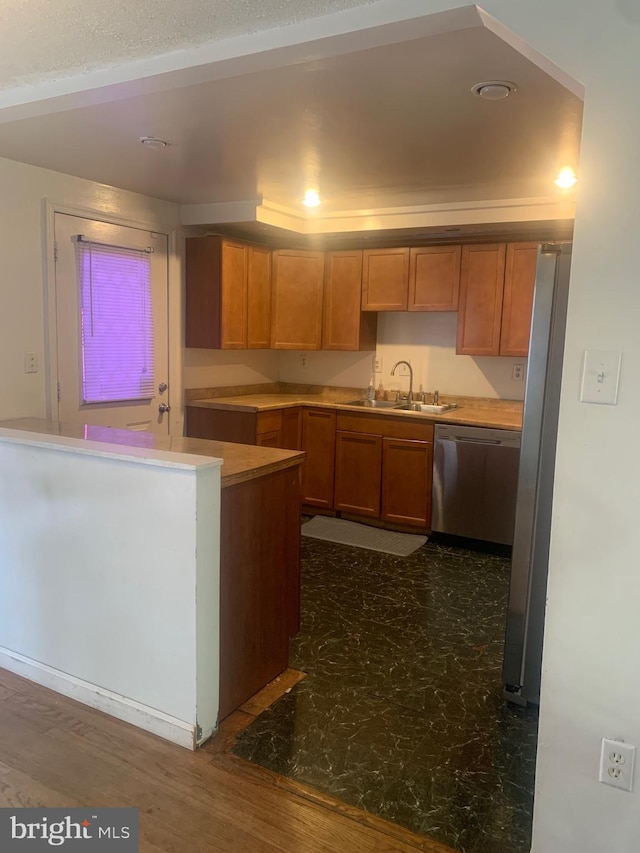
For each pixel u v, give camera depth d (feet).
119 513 7.41
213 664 7.34
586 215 4.78
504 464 13.48
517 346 14.11
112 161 10.60
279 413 15.52
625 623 5.06
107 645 7.77
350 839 5.96
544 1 4.71
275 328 16.37
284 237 16.15
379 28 5.61
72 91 7.45
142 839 5.88
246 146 9.58
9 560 8.56
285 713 7.95
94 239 12.34
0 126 8.71
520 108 7.70
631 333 4.75
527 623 8.00
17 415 11.27
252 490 7.93
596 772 5.32
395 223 14.08
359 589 11.84
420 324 16.47
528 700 8.12
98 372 12.81
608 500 4.99
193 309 14.94
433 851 5.85
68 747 7.18
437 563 13.25
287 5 5.58
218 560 7.26
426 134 8.81
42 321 11.55
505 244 14.02
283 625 8.84
